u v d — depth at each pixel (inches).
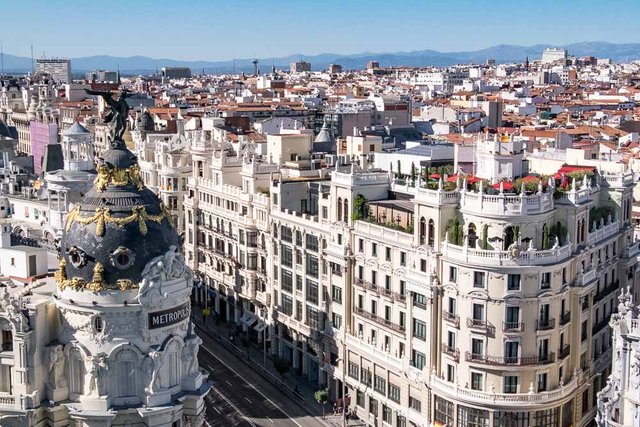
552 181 4815.5
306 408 5561.0
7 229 4845.0
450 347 4613.7
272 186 6284.5
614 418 3351.4
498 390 4461.1
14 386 3683.6
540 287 4416.8
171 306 3762.3
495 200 4402.1
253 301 6643.7
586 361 4879.4
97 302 3659.0
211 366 6323.8
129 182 3892.7
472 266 4399.6
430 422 4741.6
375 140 7603.4
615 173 5585.6
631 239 5497.1
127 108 4229.8
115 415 3651.6
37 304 3710.6
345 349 5467.5
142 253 3722.9
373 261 5167.3
